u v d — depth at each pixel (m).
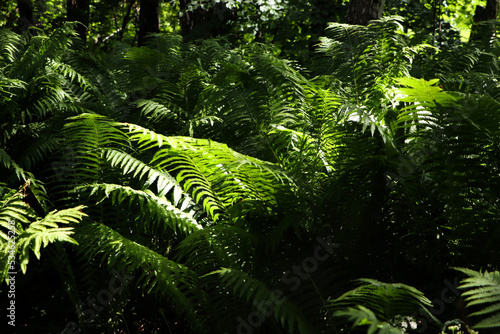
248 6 9.10
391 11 8.60
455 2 9.63
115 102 4.52
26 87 4.11
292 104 3.64
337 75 4.14
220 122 3.86
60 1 13.33
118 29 15.48
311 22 8.45
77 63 4.82
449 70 4.32
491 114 2.83
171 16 15.08
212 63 4.98
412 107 3.04
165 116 4.20
